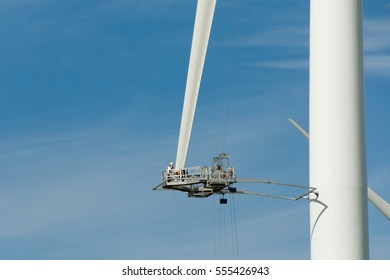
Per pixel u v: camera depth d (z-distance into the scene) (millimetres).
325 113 72250
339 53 72812
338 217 70812
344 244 70562
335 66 72688
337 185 71125
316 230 71688
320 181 71812
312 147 72938
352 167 71312
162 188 72938
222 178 70250
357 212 71000
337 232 70688
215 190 72438
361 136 72125
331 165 71438
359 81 72750
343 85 72250
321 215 71438
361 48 73562
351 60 72750
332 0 73875
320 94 72750
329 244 70812
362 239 70750
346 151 71438
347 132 71688
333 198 71125
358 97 72438
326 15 73750
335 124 71812
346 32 73188
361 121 72250
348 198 71000
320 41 73625
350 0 73812
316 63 73562
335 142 71688
